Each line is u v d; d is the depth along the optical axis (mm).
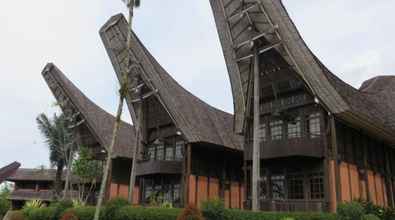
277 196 20750
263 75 22234
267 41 20438
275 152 19984
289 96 21344
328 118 19125
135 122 29906
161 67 28766
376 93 28484
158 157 28641
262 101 22906
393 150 26188
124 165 34438
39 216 26172
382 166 23656
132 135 37688
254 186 18016
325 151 18734
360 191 19969
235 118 23875
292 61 19750
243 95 23047
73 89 34875
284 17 19328
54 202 29781
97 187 34938
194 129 25984
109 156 18109
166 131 28250
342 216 14625
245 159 22438
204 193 26031
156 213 19156
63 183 41875
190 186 25141
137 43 26609
